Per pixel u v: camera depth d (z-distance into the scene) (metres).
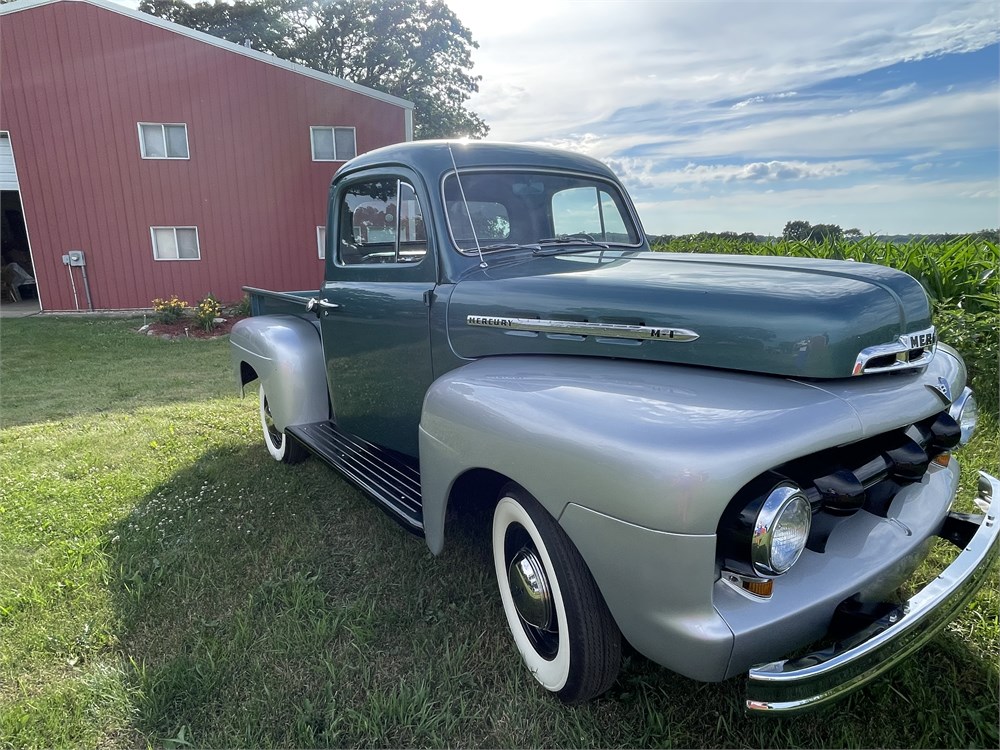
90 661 2.52
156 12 28.42
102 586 3.03
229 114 15.27
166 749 2.07
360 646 2.52
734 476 1.59
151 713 2.21
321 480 4.21
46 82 14.27
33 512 3.85
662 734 2.08
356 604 2.78
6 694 2.36
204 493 4.05
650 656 1.78
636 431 1.74
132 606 2.85
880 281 2.14
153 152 15.09
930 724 2.08
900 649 1.75
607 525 1.74
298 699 2.27
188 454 4.88
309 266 16.58
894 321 2.05
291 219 16.17
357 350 3.44
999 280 5.45
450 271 2.84
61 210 14.89
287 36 30.14
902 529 2.04
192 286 15.94
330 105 15.82
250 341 4.33
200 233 15.70
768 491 1.62
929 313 2.23
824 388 1.92
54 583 3.04
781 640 1.69
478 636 2.54
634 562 1.70
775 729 2.08
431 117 31.42
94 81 14.47
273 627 2.65
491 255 2.94
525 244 3.11
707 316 2.10
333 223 3.60
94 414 6.27
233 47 14.92
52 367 8.94
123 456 4.88
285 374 3.98
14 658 2.54
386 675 2.38
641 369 2.17
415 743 2.08
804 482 1.86
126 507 3.93
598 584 1.83
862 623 1.75
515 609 2.35
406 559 3.14
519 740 2.07
